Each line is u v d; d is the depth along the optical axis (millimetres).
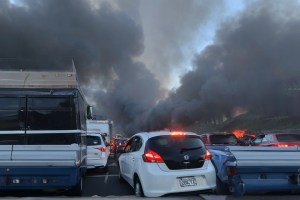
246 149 7387
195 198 6613
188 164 7309
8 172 7570
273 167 7035
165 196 7109
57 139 8070
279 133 15836
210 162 7543
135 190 8039
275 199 6566
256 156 7070
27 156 7605
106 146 14430
